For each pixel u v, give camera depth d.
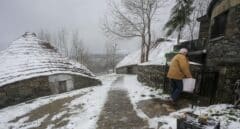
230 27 5.62
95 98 7.34
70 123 4.88
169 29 16.44
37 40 13.43
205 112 4.70
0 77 9.82
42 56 12.07
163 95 6.66
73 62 13.61
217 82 5.60
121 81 14.00
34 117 6.18
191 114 3.77
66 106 6.74
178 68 5.12
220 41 5.98
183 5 15.16
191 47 9.19
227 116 4.35
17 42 12.72
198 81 5.81
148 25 17.67
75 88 11.54
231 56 5.50
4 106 8.89
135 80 13.88
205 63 6.91
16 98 9.24
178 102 5.66
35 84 9.84
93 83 12.40
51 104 7.59
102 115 5.12
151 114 4.86
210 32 7.37
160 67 7.72
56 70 10.98
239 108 4.86
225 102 5.35
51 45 13.83
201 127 3.13
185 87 5.07
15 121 6.20
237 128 3.77
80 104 6.70
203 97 5.68
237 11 5.36
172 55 8.68
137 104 5.87
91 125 4.51
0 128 5.75
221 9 6.30
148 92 7.48
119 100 6.61
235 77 5.25
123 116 4.93
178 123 3.55
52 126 4.94
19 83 9.33
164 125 4.10
